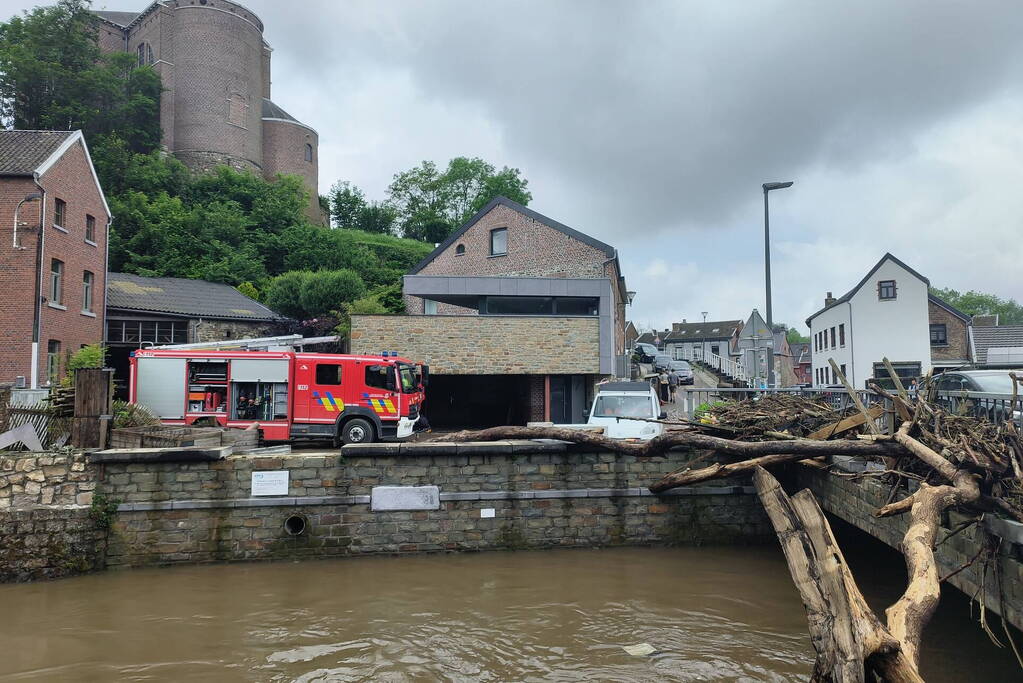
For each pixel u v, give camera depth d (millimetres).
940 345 41375
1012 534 5664
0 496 11008
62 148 25516
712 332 88188
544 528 12305
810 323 52469
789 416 12070
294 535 11680
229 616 8836
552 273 30297
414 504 11992
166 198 49656
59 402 12078
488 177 72562
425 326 21859
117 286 32531
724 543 12539
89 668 7227
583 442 12242
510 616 8750
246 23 60750
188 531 11469
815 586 4293
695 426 12320
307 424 15883
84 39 53438
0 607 9359
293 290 37062
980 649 7523
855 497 9891
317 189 68562
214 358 15773
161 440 11891
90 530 11125
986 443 6680
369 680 6883
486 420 25609
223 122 58688
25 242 23594
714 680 6812
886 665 3934
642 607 9078
